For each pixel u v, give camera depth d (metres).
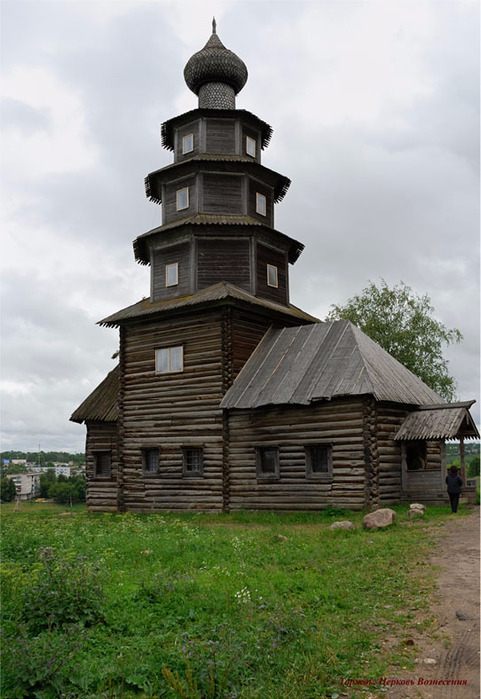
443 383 42.53
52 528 19.08
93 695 6.67
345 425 23.39
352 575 12.19
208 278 29.66
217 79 33.22
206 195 30.89
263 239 30.66
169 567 12.52
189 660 7.52
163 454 28.62
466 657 8.03
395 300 44.81
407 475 23.92
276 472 25.03
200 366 27.97
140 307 31.11
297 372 25.75
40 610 8.88
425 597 10.55
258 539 16.44
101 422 33.25
